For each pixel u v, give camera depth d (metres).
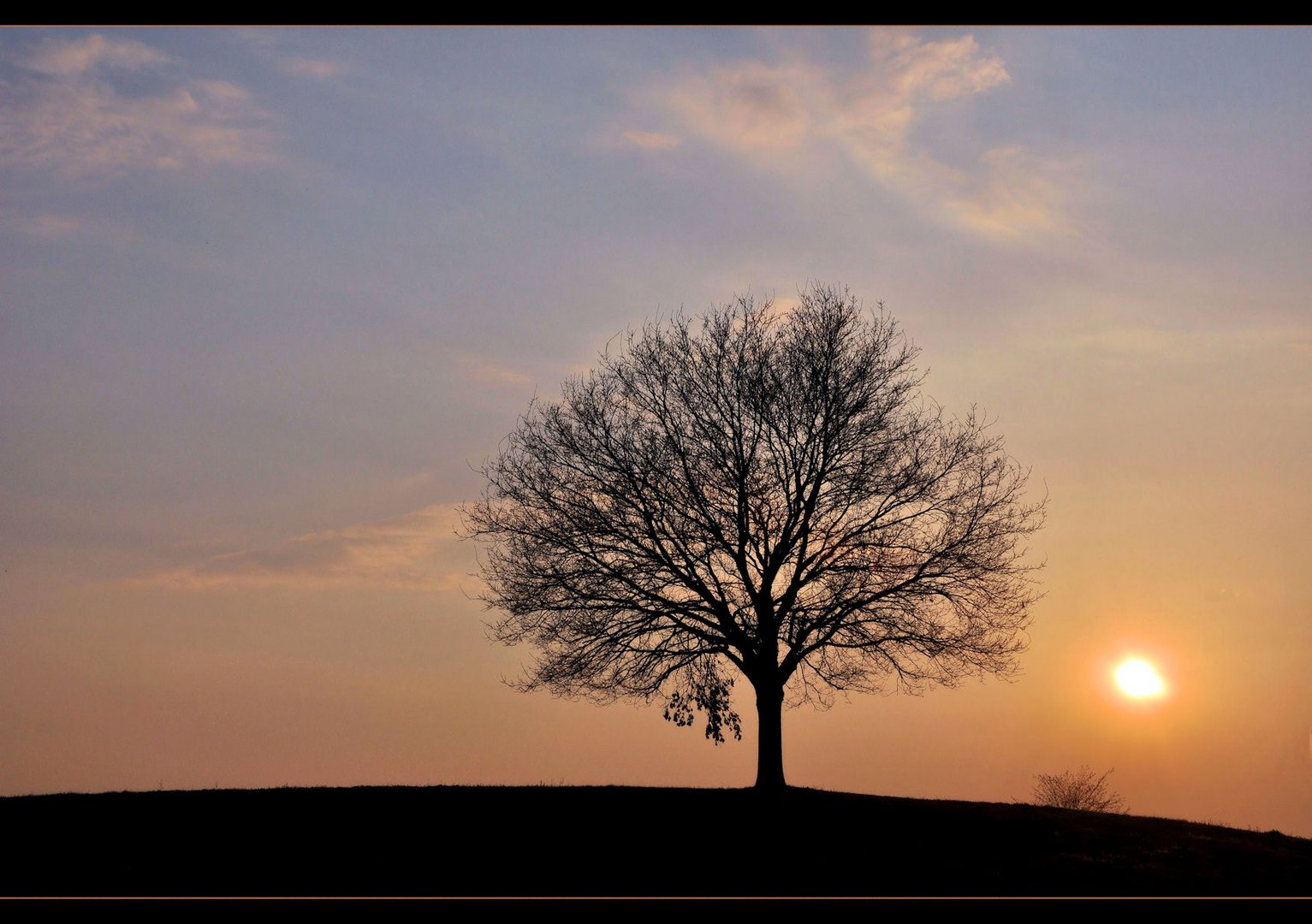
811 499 29.42
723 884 21.81
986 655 29.28
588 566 29.72
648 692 30.03
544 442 30.78
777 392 30.02
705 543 29.12
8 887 20.83
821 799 29.81
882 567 29.27
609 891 21.20
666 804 28.77
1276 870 24.11
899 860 23.89
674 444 29.84
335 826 26.00
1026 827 27.38
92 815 26.86
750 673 29.42
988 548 29.58
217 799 29.38
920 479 29.61
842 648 29.75
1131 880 22.86
